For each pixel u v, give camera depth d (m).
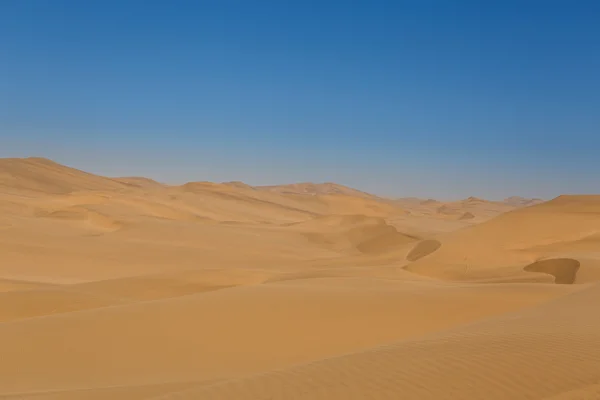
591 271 28.88
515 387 6.86
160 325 14.98
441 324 15.62
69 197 89.31
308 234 72.50
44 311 21.50
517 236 42.56
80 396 9.37
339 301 17.38
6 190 115.81
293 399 7.06
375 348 9.82
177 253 49.75
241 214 115.88
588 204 47.91
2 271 35.81
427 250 47.25
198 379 11.00
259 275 33.91
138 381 11.23
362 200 161.12
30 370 11.88
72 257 42.91
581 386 6.84
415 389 6.96
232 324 15.13
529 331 9.95
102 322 15.17
